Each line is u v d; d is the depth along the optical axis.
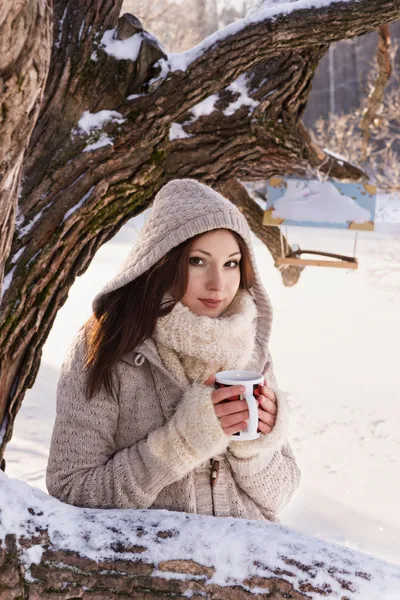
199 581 1.20
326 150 4.42
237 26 2.65
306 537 1.30
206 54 2.63
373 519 4.45
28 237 2.39
